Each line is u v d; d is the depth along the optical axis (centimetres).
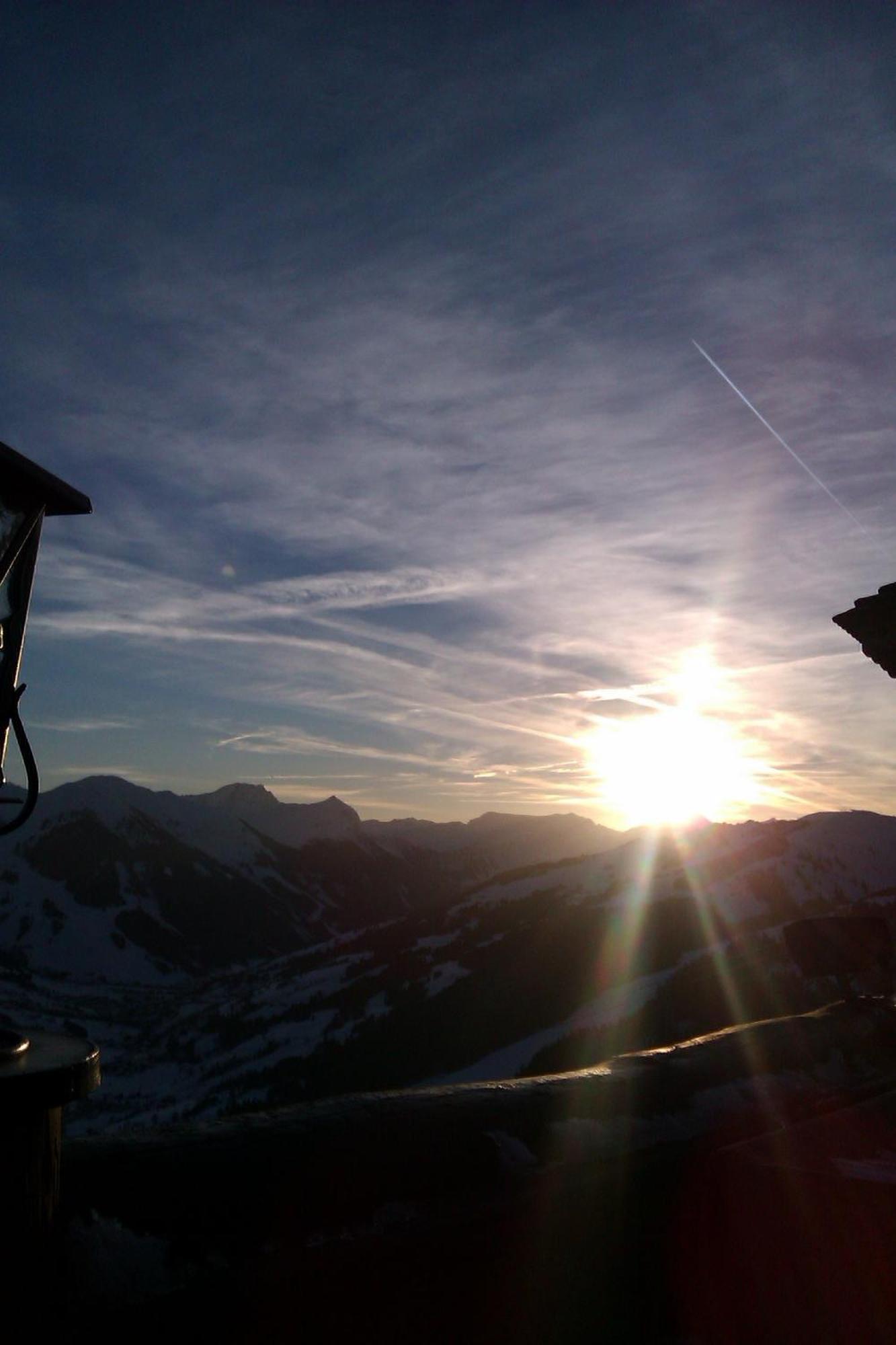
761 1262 238
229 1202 177
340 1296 179
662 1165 245
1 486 145
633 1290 226
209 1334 160
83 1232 158
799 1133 270
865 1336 224
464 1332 196
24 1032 140
